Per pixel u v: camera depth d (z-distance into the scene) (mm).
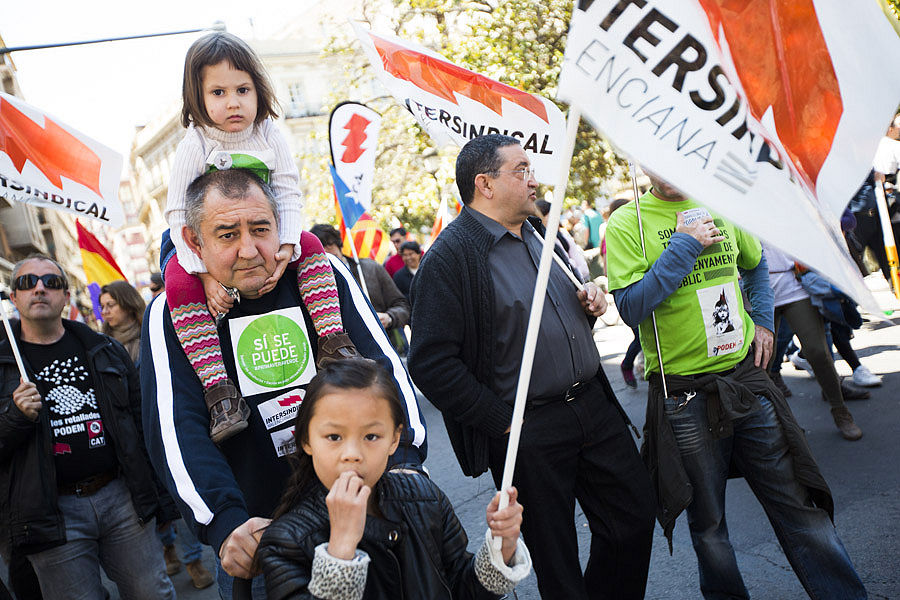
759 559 3814
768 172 1735
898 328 8141
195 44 2299
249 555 1771
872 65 1764
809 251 1728
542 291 1753
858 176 1801
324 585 1531
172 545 5270
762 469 3064
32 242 28594
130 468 3547
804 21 1747
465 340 2826
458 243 2852
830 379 5152
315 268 2303
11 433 3346
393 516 1773
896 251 8664
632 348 7488
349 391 1666
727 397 3000
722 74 1714
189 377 2115
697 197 1672
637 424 6402
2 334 4176
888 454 4766
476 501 5352
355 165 6883
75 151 3924
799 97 1759
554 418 2824
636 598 3035
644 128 1654
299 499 1786
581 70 1619
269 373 2182
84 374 3590
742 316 3186
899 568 3434
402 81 3666
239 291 2154
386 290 7641
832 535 2984
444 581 1799
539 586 2850
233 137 2324
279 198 2354
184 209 2227
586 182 20281
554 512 2811
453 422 2916
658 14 1661
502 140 2908
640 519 2932
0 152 3797
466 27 19203
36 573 3514
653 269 2998
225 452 2160
